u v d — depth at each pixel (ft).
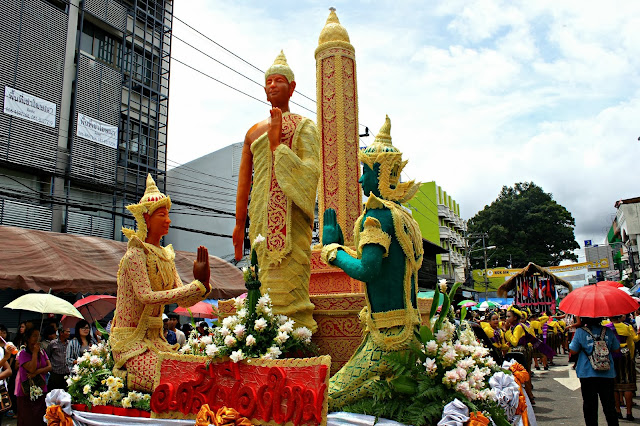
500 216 169.99
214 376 13.37
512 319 32.68
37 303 28.96
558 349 73.20
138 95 72.79
